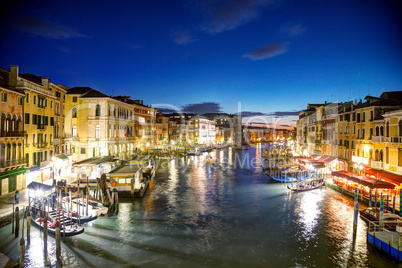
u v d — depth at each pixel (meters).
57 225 16.56
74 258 16.09
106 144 46.16
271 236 19.41
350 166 38.50
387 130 28.27
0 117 24.36
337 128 43.81
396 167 26.77
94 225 21.20
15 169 26.20
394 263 15.49
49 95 34.28
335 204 26.80
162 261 15.97
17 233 18.47
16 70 27.86
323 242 18.42
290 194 30.92
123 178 30.00
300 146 76.81
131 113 59.50
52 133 35.72
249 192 32.06
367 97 35.59
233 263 15.80
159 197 29.70
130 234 19.59
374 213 20.89
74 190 28.53
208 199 28.94
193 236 19.39
